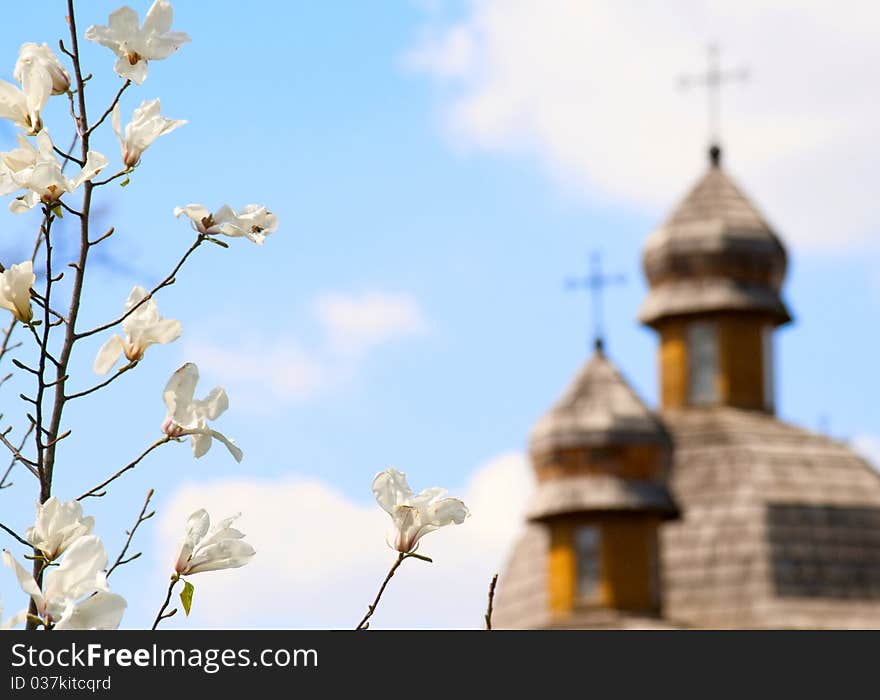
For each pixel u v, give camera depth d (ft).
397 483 32.04
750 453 352.28
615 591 282.36
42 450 30.55
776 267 362.74
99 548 27.55
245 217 31.63
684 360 363.15
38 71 30.68
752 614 328.90
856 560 339.57
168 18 31.65
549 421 291.38
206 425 30.78
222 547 29.78
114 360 31.60
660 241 364.79
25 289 30.68
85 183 31.07
